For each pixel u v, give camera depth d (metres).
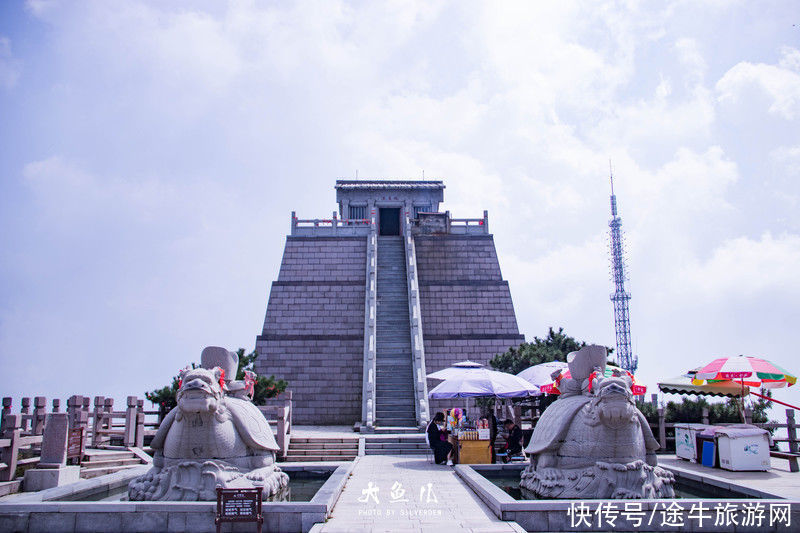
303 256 37.97
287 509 9.70
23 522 9.72
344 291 36.28
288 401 21.64
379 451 20.89
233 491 9.09
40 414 15.99
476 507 10.94
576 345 28.53
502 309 36.53
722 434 15.79
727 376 16.83
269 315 35.88
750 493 11.03
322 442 21.45
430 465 17.48
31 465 14.33
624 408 10.80
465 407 29.05
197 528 9.70
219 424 11.41
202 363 12.87
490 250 38.94
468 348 35.16
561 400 12.54
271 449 12.34
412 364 28.61
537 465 12.30
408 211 44.41
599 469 10.98
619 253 60.66
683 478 13.08
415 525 9.44
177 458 11.37
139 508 9.72
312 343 34.72
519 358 27.12
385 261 37.00
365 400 26.52
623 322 58.78
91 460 15.98
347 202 45.12
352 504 11.25
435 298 36.59
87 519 9.70
